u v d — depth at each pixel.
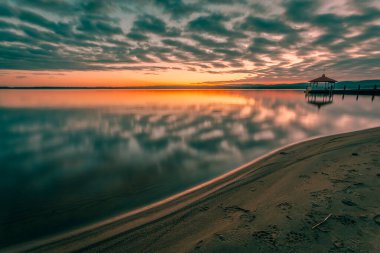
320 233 3.31
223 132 16.23
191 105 44.75
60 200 6.32
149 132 17.00
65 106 44.41
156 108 38.28
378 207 3.84
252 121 21.41
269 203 4.45
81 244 3.89
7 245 4.23
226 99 70.00
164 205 5.22
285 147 10.09
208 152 10.85
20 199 6.51
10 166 9.70
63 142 14.37
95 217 5.12
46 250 3.88
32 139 15.43
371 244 2.98
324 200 4.26
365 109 32.03
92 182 7.66
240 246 3.20
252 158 9.21
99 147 12.81
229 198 4.98
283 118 23.31
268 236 3.37
